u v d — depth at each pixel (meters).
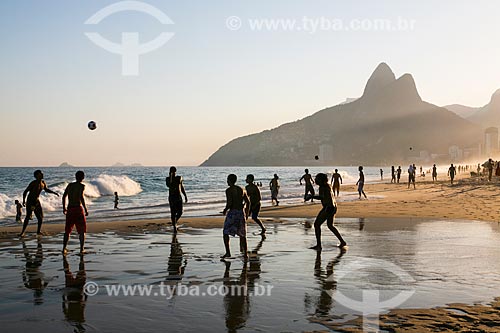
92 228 15.48
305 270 8.62
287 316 5.85
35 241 12.68
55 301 6.58
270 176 122.06
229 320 5.70
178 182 14.88
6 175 101.50
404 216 18.75
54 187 38.94
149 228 15.45
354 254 10.29
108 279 7.93
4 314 5.96
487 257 9.88
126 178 48.16
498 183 41.22
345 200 28.05
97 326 5.49
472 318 5.74
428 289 7.16
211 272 8.47
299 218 18.48
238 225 9.89
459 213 19.64
